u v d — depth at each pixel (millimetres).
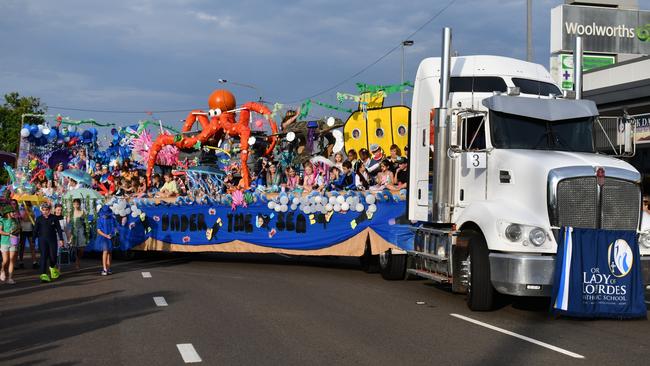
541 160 10594
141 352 8156
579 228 10133
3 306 11664
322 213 17438
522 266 10086
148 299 12359
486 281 10961
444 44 12148
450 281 11984
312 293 13203
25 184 23594
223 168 27500
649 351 8281
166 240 19734
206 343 8648
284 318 10414
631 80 23531
